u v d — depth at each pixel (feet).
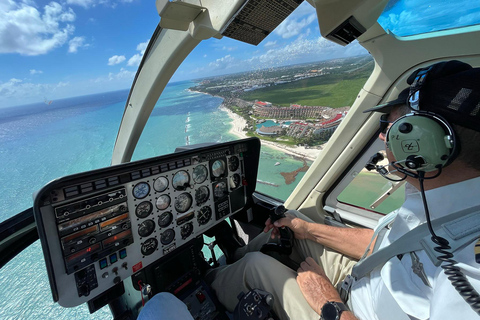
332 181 2.52
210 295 2.06
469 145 0.69
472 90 0.65
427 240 0.80
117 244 1.77
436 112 0.71
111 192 1.66
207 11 0.92
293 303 1.44
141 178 1.83
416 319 0.80
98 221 1.64
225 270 1.99
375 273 1.11
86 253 1.62
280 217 2.05
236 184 2.64
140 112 2.09
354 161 2.34
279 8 0.82
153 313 1.10
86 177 1.54
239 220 3.05
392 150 0.83
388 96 1.88
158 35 1.54
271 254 2.14
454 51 1.45
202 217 2.36
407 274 0.87
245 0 0.76
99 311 2.21
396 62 1.67
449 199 0.80
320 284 1.44
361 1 0.77
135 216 1.86
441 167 0.75
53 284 1.51
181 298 2.05
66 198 1.49
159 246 2.05
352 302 1.27
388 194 2.29
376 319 1.05
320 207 2.73
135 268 1.91
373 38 1.59
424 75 0.75
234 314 1.45
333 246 1.80
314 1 0.81
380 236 1.28
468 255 0.65
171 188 2.05
